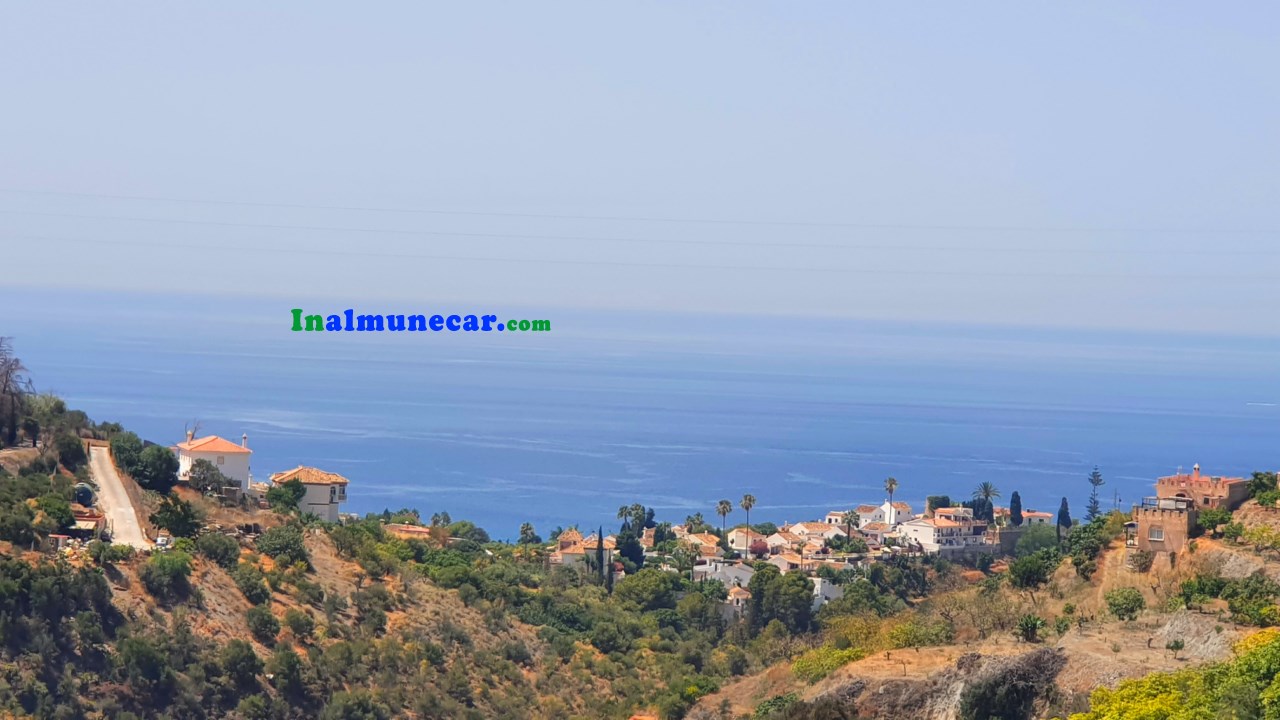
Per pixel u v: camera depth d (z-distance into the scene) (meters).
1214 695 77.44
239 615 112.00
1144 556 126.12
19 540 104.75
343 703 105.25
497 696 119.50
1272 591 104.19
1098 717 79.38
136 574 107.50
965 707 90.38
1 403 134.50
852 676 100.88
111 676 96.50
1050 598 130.75
